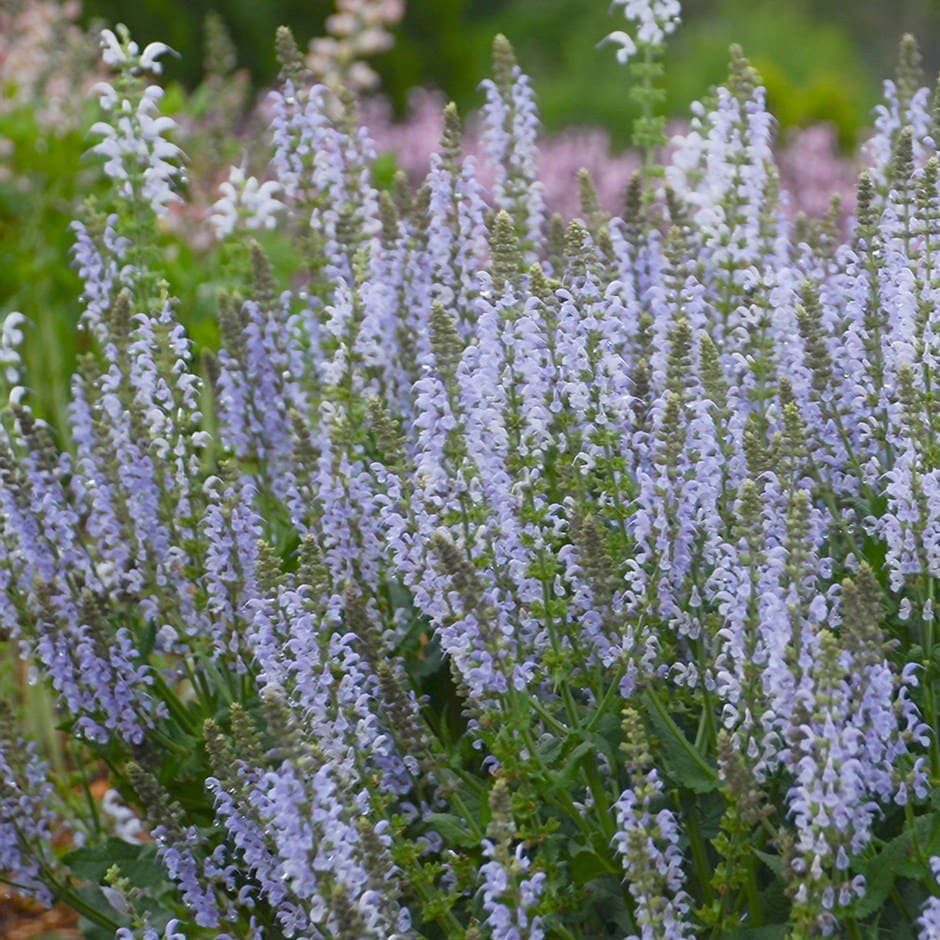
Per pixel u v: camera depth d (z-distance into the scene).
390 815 7.75
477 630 7.09
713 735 7.44
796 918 6.50
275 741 8.17
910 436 7.38
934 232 7.97
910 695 7.59
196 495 8.78
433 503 7.56
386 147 24.86
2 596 8.91
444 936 7.69
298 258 13.51
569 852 7.22
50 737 12.11
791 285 8.95
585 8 43.62
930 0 48.03
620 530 7.82
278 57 10.55
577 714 7.54
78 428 9.37
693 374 8.62
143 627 8.80
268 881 7.28
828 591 7.01
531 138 10.74
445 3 35.44
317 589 7.34
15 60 17.69
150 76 30.69
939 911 6.25
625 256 9.79
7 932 11.20
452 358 7.50
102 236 10.02
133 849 8.45
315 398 10.29
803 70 38.41
